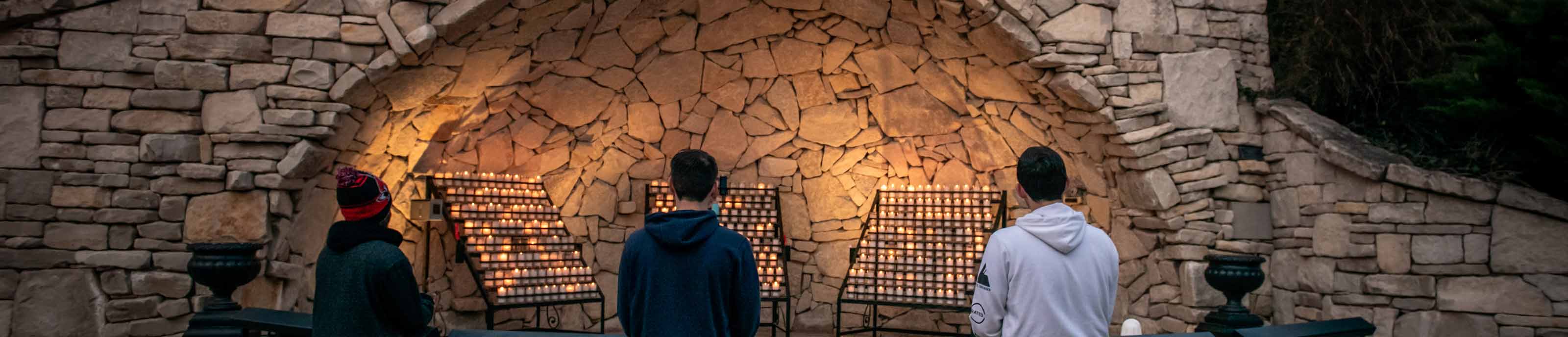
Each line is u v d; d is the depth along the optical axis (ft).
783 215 28.71
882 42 24.59
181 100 17.87
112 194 17.76
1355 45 23.52
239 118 18.01
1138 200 23.24
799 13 23.66
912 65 25.30
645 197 27.58
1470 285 19.45
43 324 17.40
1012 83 23.63
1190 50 22.71
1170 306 23.04
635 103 26.35
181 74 17.85
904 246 25.95
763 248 26.25
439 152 23.95
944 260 25.53
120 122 17.76
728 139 28.02
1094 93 21.70
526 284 23.03
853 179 28.99
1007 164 27.20
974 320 9.23
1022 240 8.91
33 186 17.54
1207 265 22.45
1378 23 23.18
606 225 27.61
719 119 27.61
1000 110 25.32
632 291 8.96
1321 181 21.61
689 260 8.84
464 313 25.34
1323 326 12.62
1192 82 22.53
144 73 17.83
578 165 27.04
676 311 8.73
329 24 18.33
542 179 26.68
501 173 26.00
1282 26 24.76
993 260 9.02
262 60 18.15
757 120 27.81
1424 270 19.93
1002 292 8.93
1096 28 21.88
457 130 23.57
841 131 28.17
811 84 27.02
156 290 17.87
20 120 17.51
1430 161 20.58
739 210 26.71
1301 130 21.93
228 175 17.93
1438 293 19.77
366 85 18.76
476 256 23.35
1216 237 22.68
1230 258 14.01
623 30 23.09
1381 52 22.88
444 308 24.90
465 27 19.12
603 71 24.61
